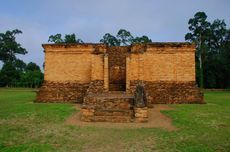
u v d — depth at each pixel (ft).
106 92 68.08
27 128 41.14
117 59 80.74
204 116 50.26
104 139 34.58
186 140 33.68
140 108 46.62
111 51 81.05
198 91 72.90
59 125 43.34
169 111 56.65
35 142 33.14
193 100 72.49
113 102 53.67
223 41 177.27
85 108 47.37
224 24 174.40
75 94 76.43
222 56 166.91
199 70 164.04
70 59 78.33
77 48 77.97
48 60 78.74
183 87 73.72
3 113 55.36
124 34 169.37
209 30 165.68
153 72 75.05
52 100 76.28
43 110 57.62
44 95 76.48
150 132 38.50
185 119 47.47
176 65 74.84
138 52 69.82
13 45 234.17
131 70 69.56
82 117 47.16
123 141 33.55
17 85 214.07
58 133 37.93
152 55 75.41
